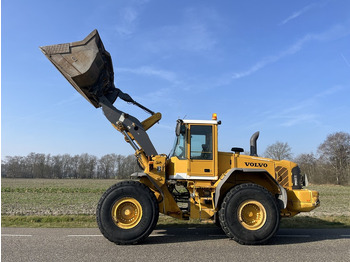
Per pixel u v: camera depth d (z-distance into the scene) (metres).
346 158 58.72
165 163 6.70
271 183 6.78
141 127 7.04
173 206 6.61
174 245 5.81
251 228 6.00
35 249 5.30
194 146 6.77
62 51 6.35
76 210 11.84
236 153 7.08
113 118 7.08
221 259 4.85
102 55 6.89
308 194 6.74
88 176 92.25
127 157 94.50
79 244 5.75
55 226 7.61
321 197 20.50
